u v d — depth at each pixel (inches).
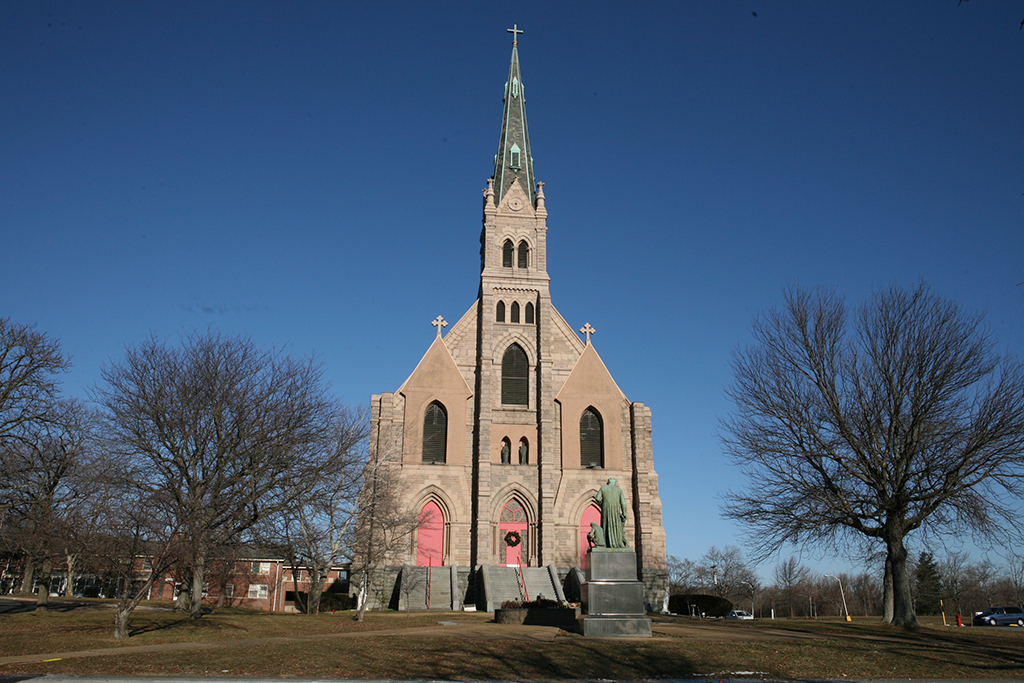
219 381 1587.1
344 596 2699.3
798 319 1793.8
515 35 3265.3
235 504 1533.0
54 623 1418.6
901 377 1648.6
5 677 876.0
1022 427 1523.1
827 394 1731.1
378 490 2138.3
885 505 1632.6
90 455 1753.2
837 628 1549.0
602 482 2512.3
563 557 2425.0
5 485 1814.7
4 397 1860.2
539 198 2832.2
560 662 1008.2
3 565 2989.7
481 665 987.3
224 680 887.1
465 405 2551.7
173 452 1524.4
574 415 2571.4
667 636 1268.5
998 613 2468.0
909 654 1118.4
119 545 1360.7
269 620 1606.8
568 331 2723.9
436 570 2298.2
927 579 4148.6
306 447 1697.8
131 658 1019.3
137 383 1553.9
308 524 2044.8
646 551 2432.3
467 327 2704.2
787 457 1742.1
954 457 1573.6
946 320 1654.8
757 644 1165.1
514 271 2733.8
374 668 967.6
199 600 1561.3
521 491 2485.2
